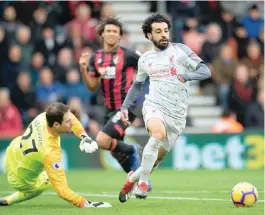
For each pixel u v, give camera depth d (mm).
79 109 36031
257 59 42375
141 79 20703
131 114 24594
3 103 35938
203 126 41531
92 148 18969
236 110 39938
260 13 45312
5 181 30094
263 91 40594
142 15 45312
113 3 45312
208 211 18062
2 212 18531
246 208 18578
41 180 19891
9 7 40344
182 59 19922
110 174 33406
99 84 25578
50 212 18234
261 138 36344
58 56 39500
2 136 35375
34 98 37875
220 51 41219
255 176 31250
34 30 40594
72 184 28516
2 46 39000
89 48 39875
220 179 29750
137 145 24797
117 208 18906
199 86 42219
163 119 19828
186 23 42688
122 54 24922
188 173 33375
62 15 41750
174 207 19172
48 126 18672
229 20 43219
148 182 20734
